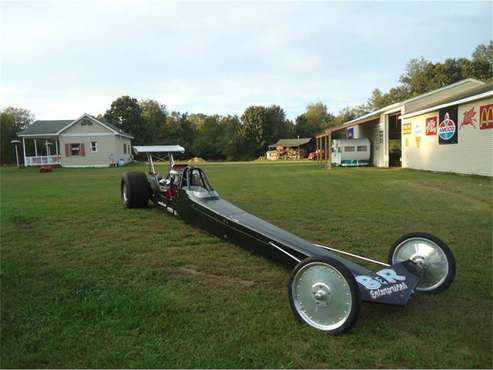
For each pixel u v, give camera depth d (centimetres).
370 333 270
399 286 291
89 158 3309
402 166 2125
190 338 262
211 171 2119
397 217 661
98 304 315
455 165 1572
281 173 1833
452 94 2095
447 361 237
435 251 335
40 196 1000
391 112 2178
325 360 238
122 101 5562
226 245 487
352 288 257
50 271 396
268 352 246
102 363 235
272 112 6000
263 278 376
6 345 255
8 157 4688
